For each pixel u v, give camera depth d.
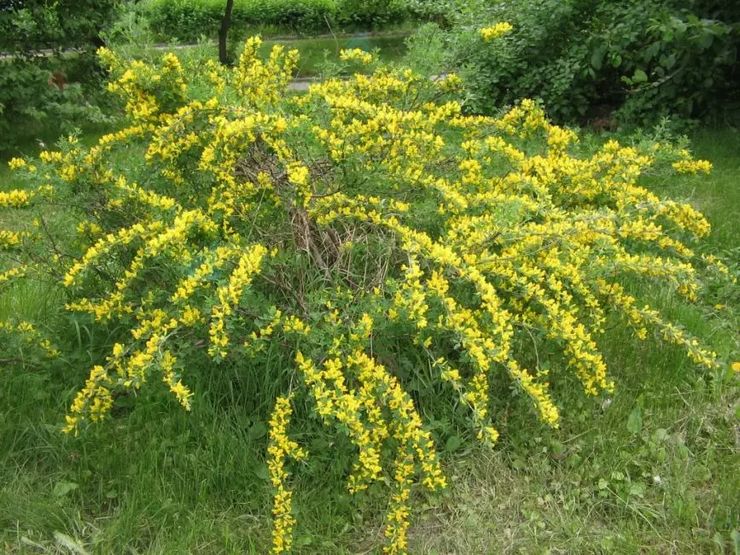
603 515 2.92
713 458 3.12
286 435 3.03
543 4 7.66
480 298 3.23
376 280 3.18
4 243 3.58
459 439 3.11
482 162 3.79
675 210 3.93
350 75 4.95
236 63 4.28
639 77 6.87
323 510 2.86
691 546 2.75
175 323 2.95
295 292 3.15
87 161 3.41
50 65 7.69
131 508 2.80
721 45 6.71
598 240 3.53
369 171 3.24
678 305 4.04
